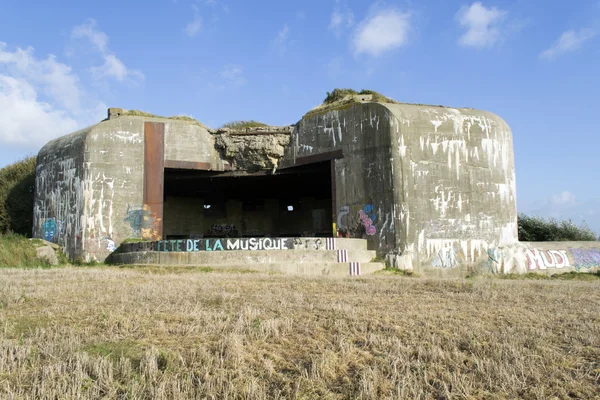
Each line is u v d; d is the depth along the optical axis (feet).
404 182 91.35
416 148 94.07
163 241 85.10
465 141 98.17
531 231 134.72
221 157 114.01
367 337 28.07
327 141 102.47
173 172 115.75
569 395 20.15
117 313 33.81
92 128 101.91
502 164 101.91
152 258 84.07
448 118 97.71
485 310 36.47
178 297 41.22
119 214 100.12
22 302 38.73
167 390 20.52
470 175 97.66
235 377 22.12
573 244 105.81
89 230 98.07
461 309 36.83
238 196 151.84
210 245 81.46
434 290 48.60
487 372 22.03
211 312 34.45
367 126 96.07
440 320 32.27
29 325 30.91
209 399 19.75
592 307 38.81
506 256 97.45
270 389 21.17
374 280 58.65
